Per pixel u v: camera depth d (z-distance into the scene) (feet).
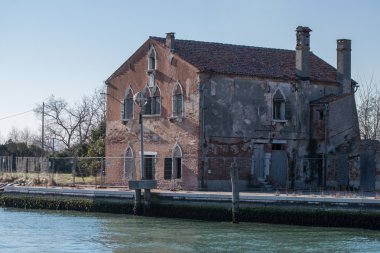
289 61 184.03
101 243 110.93
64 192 163.73
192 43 177.47
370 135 230.89
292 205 125.59
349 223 119.96
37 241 113.39
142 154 148.46
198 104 164.45
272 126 172.65
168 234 119.24
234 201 130.72
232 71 168.04
